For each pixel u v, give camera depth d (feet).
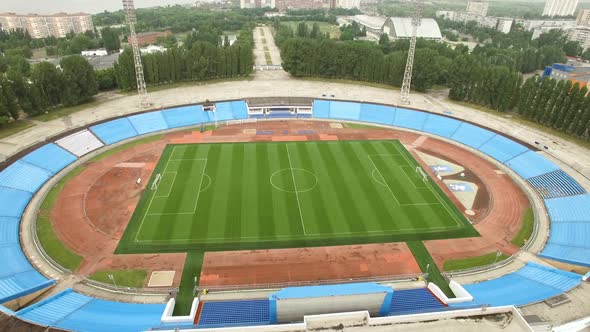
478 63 345.51
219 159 231.50
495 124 293.84
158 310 123.03
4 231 161.89
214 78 405.80
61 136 240.73
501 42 655.76
